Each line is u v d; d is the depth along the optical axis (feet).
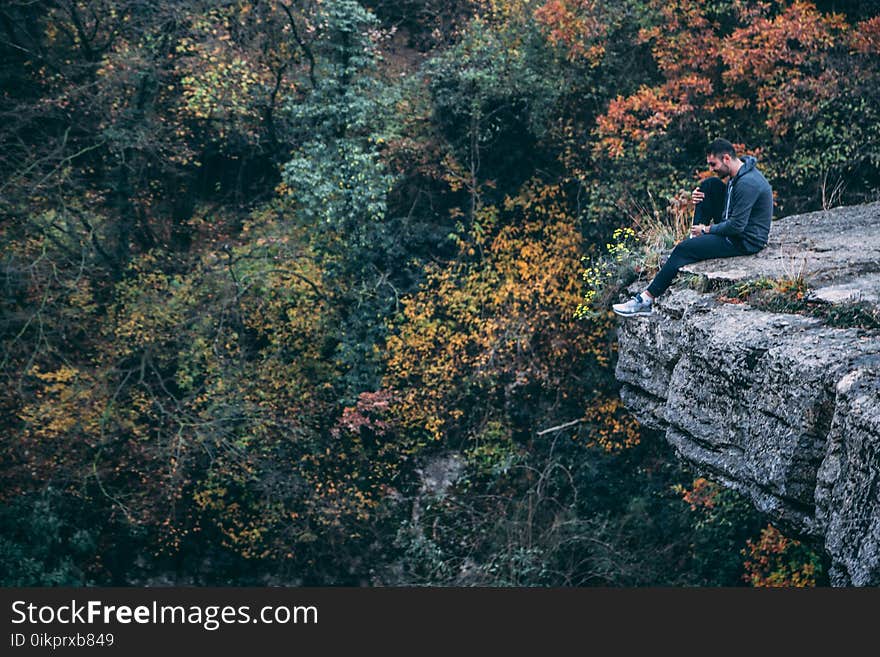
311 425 61.05
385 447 61.57
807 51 52.70
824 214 30.76
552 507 61.21
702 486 54.95
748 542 53.57
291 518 59.41
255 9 61.72
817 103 52.26
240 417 57.36
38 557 52.39
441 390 61.87
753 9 53.26
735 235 22.76
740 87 57.00
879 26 50.83
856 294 18.44
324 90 59.31
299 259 60.75
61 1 58.23
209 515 59.52
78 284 57.41
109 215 61.41
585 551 58.13
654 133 55.88
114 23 61.05
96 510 57.06
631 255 28.30
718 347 19.07
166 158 61.82
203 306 59.00
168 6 57.52
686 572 57.31
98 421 55.67
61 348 58.85
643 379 24.11
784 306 19.26
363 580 59.21
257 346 61.98
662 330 22.59
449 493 61.62
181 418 58.08
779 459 16.46
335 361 60.90
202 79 59.26
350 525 59.98
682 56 57.47
